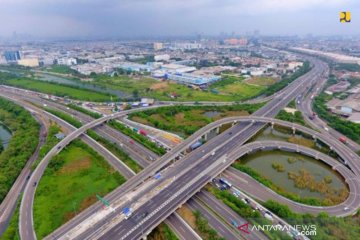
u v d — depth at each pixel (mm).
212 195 180750
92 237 142875
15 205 182250
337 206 169250
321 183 199000
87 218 158500
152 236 148875
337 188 195375
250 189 188125
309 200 174000
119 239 139375
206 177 193000
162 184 186625
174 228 151625
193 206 169875
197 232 149000
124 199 172875
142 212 158750
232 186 190125
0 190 189125
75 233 147000
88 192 189125
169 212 157750
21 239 147375
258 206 167625
